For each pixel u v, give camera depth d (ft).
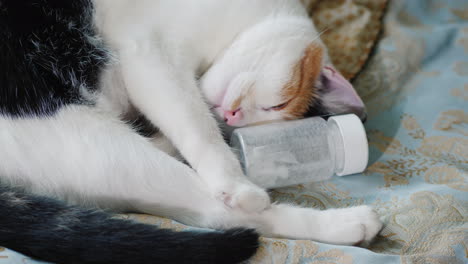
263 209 1.98
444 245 1.91
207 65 2.21
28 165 1.95
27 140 1.95
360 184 2.12
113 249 1.83
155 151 2.00
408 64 2.47
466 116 2.30
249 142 2.12
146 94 2.06
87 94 2.04
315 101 2.23
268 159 2.11
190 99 2.08
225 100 2.15
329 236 1.97
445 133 2.25
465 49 2.52
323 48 2.24
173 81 2.07
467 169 2.14
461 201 2.01
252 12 2.18
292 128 2.16
